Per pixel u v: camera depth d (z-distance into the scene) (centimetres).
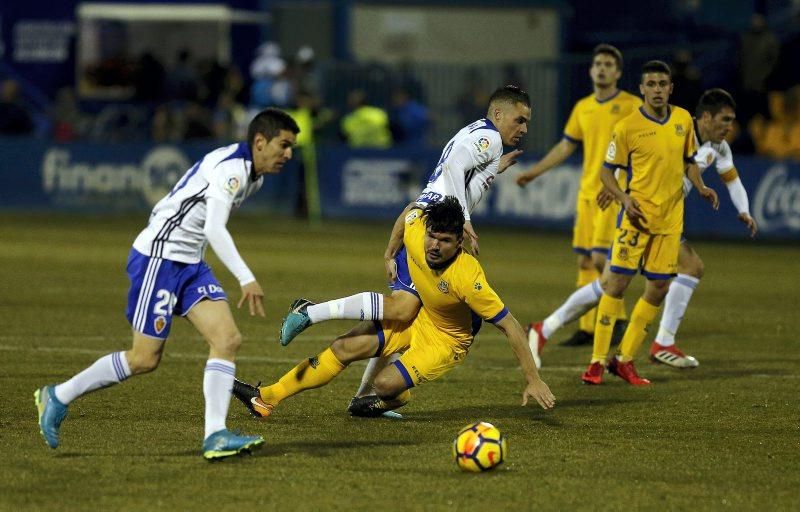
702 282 4625
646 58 6500
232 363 1953
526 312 3784
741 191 3047
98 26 7925
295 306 2220
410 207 2272
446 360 2223
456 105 7281
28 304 3700
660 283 2695
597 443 2120
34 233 5853
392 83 7381
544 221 6375
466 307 2194
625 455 2033
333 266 4838
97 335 3180
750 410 2423
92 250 5219
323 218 6800
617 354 2733
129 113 7519
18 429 2139
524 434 2188
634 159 2709
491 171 2364
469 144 2300
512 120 2367
